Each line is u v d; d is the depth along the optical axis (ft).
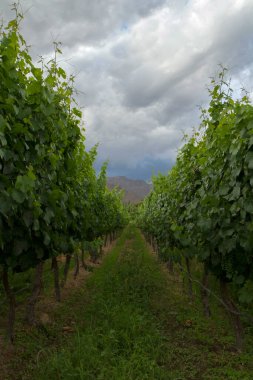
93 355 14.06
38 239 13.61
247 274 13.91
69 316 20.02
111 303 21.50
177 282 30.25
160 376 13.02
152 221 46.21
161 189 36.73
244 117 12.10
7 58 11.50
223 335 17.71
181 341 16.96
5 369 13.39
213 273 16.19
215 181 15.28
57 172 17.17
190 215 18.95
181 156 25.64
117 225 75.82
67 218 18.08
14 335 16.14
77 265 30.78
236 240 13.42
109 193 56.44
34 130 13.35
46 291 24.47
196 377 13.56
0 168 11.32
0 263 13.07
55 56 15.58
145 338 15.97
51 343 16.16
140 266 36.70
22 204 11.75
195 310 21.56
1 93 11.60
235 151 12.43
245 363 14.57
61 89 16.79
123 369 13.01
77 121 18.80
